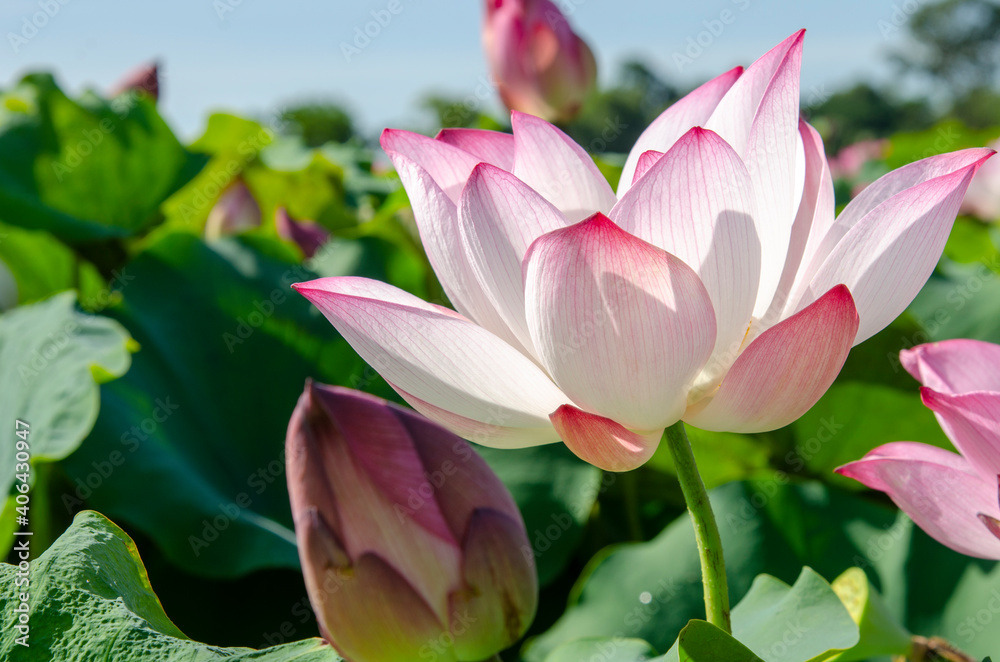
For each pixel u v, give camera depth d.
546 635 1.06
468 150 0.91
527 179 0.86
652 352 0.80
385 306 0.82
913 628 1.02
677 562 1.07
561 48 1.88
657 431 0.83
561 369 0.81
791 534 1.09
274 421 1.43
